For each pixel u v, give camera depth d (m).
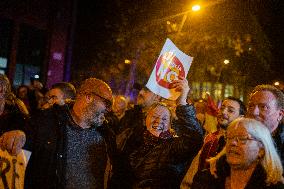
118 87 19.05
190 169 3.93
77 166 3.29
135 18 17.50
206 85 16.52
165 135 4.09
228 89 16.95
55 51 20.16
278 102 3.38
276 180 2.57
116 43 19.12
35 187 3.18
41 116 3.31
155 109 4.16
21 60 19.09
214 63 16.30
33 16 19.27
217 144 3.90
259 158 2.63
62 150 3.25
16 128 3.29
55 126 3.28
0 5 17.80
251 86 16.95
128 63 18.62
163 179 3.95
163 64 4.08
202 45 16.05
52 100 4.53
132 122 5.79
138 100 5.82
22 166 3.10
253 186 2.60
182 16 15.77
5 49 18.45
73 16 20.80
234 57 16.64
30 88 9.25
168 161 3.97
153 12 16.80
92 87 3.37
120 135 4.39
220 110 4.33
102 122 3.42
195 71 16.28
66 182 3.23
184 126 3.92
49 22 20.02
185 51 15.94
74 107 3.41
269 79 16.86
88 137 3.40
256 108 3.39
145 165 4.00
